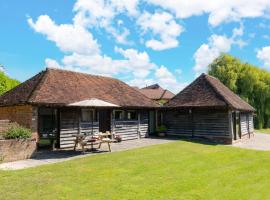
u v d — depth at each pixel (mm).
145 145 23219
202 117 28719
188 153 19828
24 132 17266
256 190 12516
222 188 12461
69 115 21953
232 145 25703
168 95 56750
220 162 17797
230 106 25984
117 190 11359
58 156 17844
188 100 29766
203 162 17359
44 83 22094
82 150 19062
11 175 12773
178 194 11289
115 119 26359
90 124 23469
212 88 29266
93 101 19750
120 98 27188
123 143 24609
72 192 10891
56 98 20922
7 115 21547
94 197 10508
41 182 11898
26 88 22375
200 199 10906
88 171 13883
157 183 12492
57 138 21266
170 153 19438
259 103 55781
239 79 55031
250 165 17375
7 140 16078
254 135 39531
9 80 32344
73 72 26891
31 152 17219
